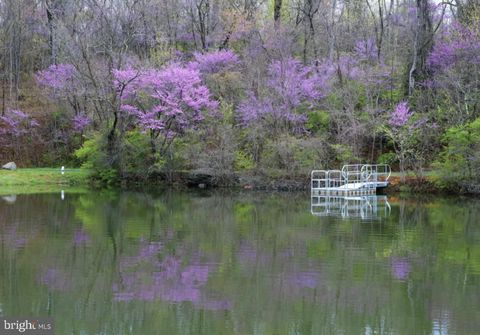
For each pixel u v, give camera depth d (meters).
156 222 18.33
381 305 9.58
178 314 9.12
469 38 31.11
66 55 35.44
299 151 29.14
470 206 23.14
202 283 10.86
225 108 30.91
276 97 30.67
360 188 26.28
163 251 13.73
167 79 30.44
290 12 43.59
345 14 45.53
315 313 9.15
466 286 10.70
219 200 25.38
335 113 30.03
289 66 32.66
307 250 13.85
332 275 11.46
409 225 17.91
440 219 19.31
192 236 15.77
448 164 26.33
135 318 8.94
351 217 19.80
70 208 21.70
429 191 27.69
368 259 12.90
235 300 9.85
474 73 30.41
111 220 18.67
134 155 31.88
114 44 36.19
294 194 28.17
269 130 30.27
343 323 8.70
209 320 8.81
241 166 30.56
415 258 13.02
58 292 10.27
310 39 38.88
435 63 33.16
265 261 12.66
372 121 29.38
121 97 30.61
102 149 32.12
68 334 8.27
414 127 28.50
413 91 32.72
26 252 13.41
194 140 30.95
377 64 35.16
